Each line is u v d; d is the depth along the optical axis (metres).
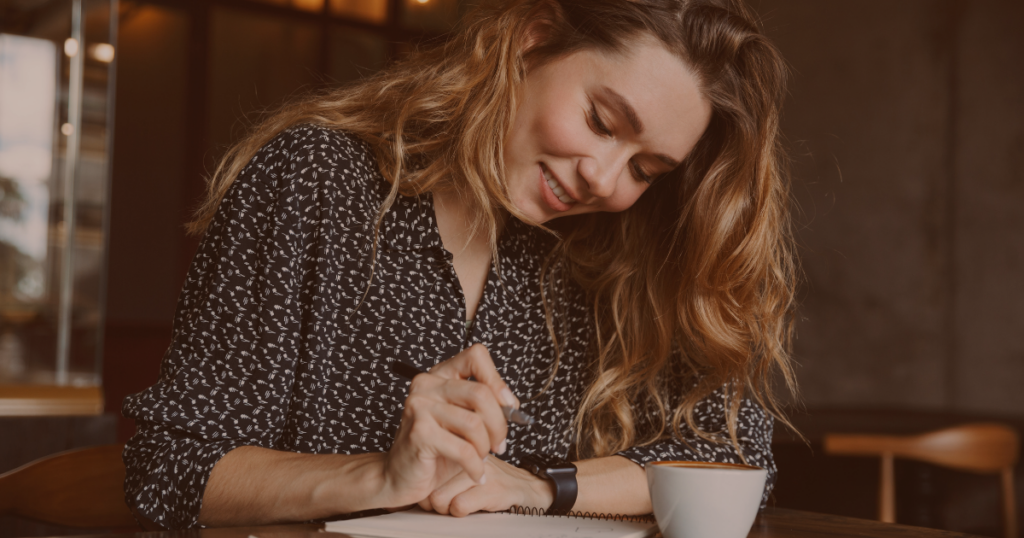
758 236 1.23
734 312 1.24
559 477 0.98
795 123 4.35
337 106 1.21
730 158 1.23
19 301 2.44
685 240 1.28
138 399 0.93
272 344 0.99
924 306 3.91
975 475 3.20
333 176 1.10
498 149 1.09
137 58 5.97
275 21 6.16
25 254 2.47
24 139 2.54
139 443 0.93
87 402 2.17
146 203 6.02
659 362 1.30
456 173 1.15
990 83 3.76
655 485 0.79
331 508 0.82
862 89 4.14
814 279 4.21
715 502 0.75
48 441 1.98
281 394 0.99
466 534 0.75
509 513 0.89
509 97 1.07
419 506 0.90
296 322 1.02
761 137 1.22
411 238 1.15
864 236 4.10
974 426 2.54
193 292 1.04
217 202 1.17
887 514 2.50
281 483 0.84
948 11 3.89
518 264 1.25
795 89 4.36
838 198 4.18
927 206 3.93
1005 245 3.69
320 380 1.05
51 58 2.60
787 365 1.33
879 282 4.04
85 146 2.60
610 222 1.32
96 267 2.55
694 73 1.06
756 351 1.28
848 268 4.13
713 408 1.28
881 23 4.09
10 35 2.56
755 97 1.20
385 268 1.14
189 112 6.11
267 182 1.07
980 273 3.75
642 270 1.32
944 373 3.84
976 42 3.80
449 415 0.77
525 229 1.27
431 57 1.23
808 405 4.14
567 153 1.06
